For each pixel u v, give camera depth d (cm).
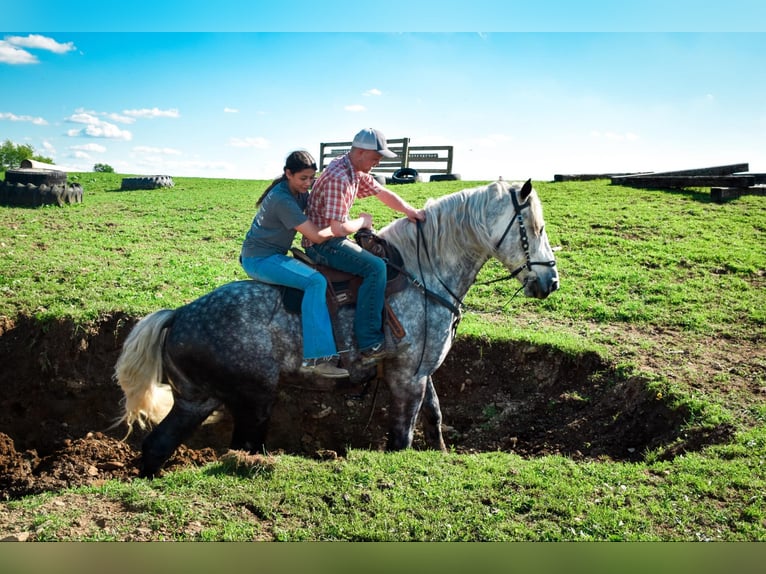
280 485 460
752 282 1070
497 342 804
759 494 468
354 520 421
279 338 511
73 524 405
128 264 1093
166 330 518
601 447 646
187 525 408
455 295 552
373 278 498
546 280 527
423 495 457
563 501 454
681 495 469
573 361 770
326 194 493
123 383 511
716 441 584
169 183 2341
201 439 727
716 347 830
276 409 752
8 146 4609
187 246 1291
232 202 1867
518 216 525
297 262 509
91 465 612
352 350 511
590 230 1362
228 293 512
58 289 902
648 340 851
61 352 777
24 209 1636
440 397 783
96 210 1683
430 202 554
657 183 1797
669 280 1082
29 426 745
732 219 1413
